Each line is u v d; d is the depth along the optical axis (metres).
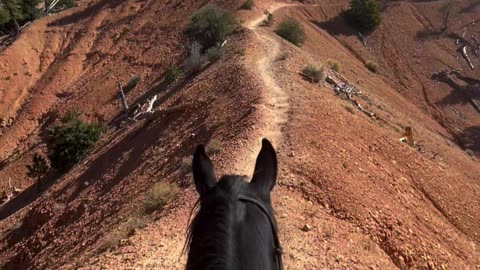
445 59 74.00
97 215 23.42
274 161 3.53
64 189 34.09
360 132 24.89
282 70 33.19
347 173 18.84
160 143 28.80
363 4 74.12
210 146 20.33
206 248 2.89
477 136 60.84
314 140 20.25
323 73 35.34
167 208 16.20
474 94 68.38
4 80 72.56
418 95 67.88
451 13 80.31
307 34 62.72
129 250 13.53
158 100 46.72
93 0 84.38
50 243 26.27
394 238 15.61
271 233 3.14
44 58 76.38
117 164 31.23
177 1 72.00
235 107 25.72
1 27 88.38
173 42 63.16
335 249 12.92
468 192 26.69
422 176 25.06
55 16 82.44
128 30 72.31
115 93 61.06
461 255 18.62
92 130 43.84
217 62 40.84
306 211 14.80
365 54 71.69
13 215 35.53
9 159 61.62
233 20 51.19
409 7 81.19
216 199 3.14
